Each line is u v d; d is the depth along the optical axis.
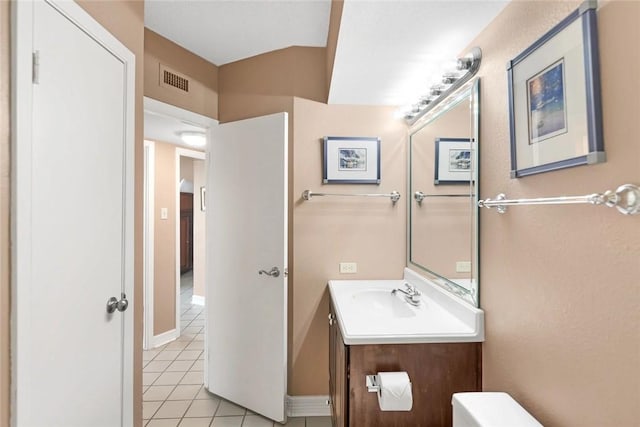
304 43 2.11
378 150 2.14
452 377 1.25
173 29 1.96
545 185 0.92
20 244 0.84
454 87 1.46
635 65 0.66
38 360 0.90
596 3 0.73
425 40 1.34
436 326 1.32
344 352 1.27
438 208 1.68
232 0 1.69
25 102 0.85
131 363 1.35
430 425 1.24
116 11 1.27
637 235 0.67
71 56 1.02
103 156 1.19
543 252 0.93
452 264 1.52
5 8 0.81
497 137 1.17
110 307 1.22
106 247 1.21
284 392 1.94
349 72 1.64
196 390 2.33
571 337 0.83
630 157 0.67
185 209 7.11
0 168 0.80
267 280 2.01
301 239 2.12
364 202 2.15
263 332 2.02
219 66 2.37
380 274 2.16
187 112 2.16
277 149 1.98
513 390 1.07
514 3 1.07
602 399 0.75
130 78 1.35
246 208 2.11
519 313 1.04
